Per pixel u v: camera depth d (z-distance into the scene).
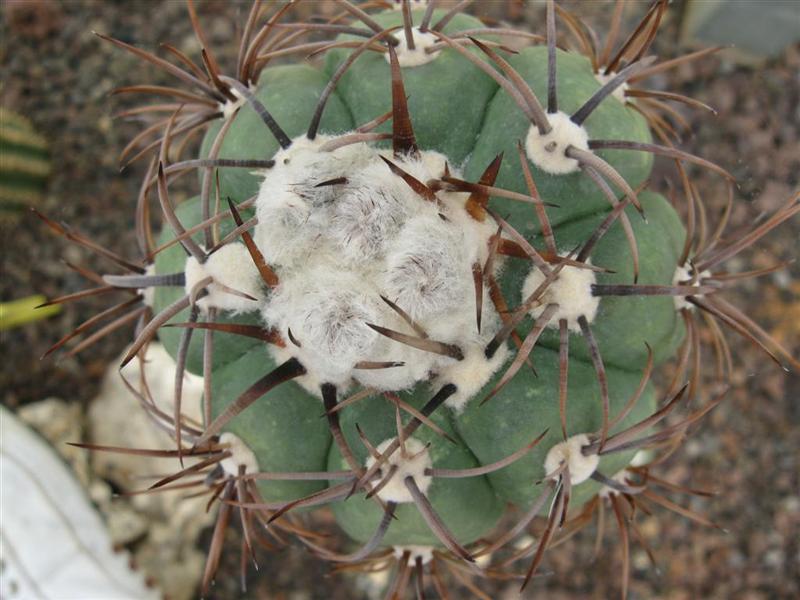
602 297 0.26
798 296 0.48
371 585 0.48
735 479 0.48
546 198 0.25
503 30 0.27
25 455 0.42
